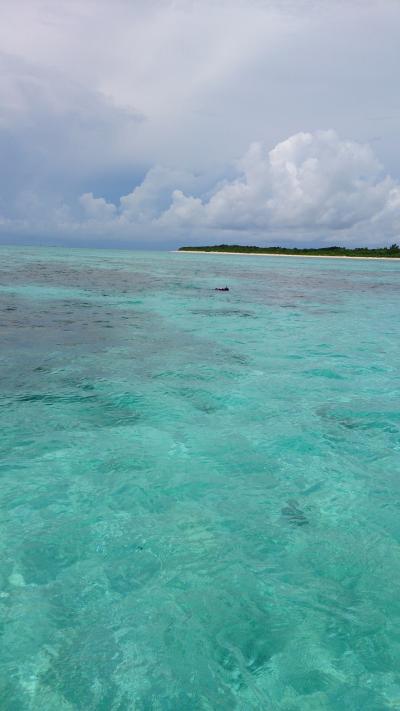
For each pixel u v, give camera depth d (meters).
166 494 4.05
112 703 2.19
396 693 2.30
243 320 13.36
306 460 4.78
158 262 50.84
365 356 9.27
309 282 28.00
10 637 2.54
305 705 2.22
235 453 4.88
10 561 3.14
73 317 12.55
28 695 2.22
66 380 7.04
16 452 4.73
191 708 2.19
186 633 2.61
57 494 3.98
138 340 10.01
